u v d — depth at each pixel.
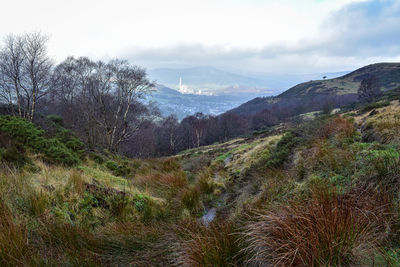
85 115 20.95
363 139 5.20
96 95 20.75
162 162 12.21
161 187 5.86
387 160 2.70
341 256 1.46
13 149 4.43
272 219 1.85
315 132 6.94
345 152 3.94
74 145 7.84
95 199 3.55
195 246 2.07
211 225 2.67
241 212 3.36
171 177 6.24
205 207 4.86
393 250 1.48
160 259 2.23
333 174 3.39
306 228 1.61
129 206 3.79
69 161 5.78
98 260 2.09
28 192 2.90
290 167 5.24
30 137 5.61
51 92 17.56
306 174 4.05
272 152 8.12
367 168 2.88
